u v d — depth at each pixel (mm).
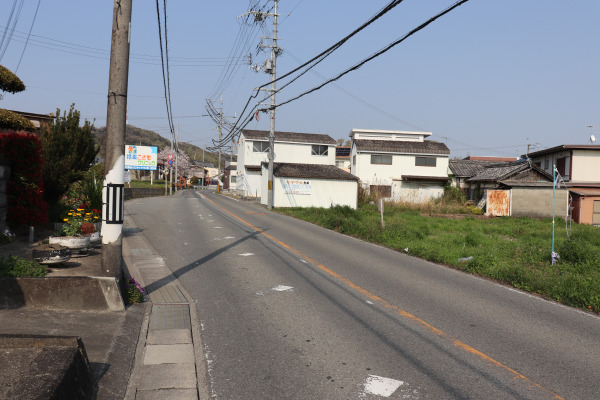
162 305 6660
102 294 5906
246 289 7699
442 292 7957
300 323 5867
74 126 14312
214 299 7039
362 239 15852
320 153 50312
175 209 26891
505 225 23016
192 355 4742
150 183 77562
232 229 16797
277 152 49562
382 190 40812
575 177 29953
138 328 5469
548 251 11945
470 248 13180
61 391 2873
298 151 49875
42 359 3227
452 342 5293
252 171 48875
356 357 4734
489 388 4074
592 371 4543
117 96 6500
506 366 4609
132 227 16781
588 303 7234
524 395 3951
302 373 4305
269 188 30000
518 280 8977
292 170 32312
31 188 10867
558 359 4855
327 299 7121
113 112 6496
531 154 34750
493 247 13539
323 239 15070
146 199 39344
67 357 3279
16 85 11406
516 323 6188
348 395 3861
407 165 41688
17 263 6844
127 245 12508
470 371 4449
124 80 6559
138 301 6590
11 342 3523
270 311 6398
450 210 32156
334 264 10328
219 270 9266
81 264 8430
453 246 13883
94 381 3760
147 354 4742
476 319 6312
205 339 5223
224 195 58188
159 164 96188
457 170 41281
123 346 4730
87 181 14930
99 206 13641
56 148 13680
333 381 4137
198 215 22891
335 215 21516
